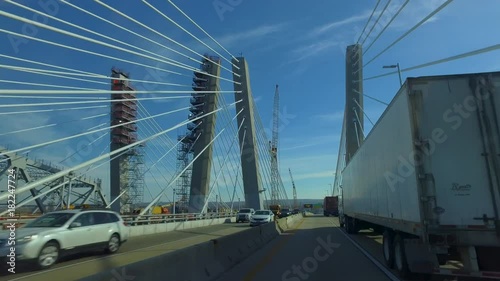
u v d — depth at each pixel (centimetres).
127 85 3666
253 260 1308
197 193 4612
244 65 5356
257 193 5128
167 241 2172
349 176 2291
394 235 1117
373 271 1084
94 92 2006
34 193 4078
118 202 4816
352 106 4631
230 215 5056
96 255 1520
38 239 1205
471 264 802
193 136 5162
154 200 3297
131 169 5725
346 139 4594
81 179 5619
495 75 845
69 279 1040
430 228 807
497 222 791
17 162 3984
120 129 4775
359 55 4738
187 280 827
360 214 1753
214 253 1055
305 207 12038
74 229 1360
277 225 2652
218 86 4878
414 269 865
